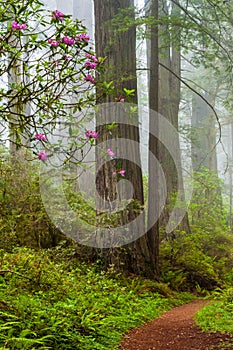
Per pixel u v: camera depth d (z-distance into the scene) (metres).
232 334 6.87
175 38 15.81
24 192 10.87
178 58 21.09
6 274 7.77
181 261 15.61
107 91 5.60
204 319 8.17
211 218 20.45
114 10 13.30
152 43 13.64
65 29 5.13
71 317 6.68
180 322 8.70
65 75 5.38
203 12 17.14
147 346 6.72
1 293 6.61
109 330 7.12
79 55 5.39
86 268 11.48
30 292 7.41
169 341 7.02
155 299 11.12
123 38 13.03
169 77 20.59
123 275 11.90
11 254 9.23
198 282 15.31
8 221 8.91
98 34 13.18
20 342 5.05
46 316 6.17
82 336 6.21
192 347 6.53
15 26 4.88
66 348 5.64
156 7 13.69
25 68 5.23
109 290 10.13
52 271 9.09
